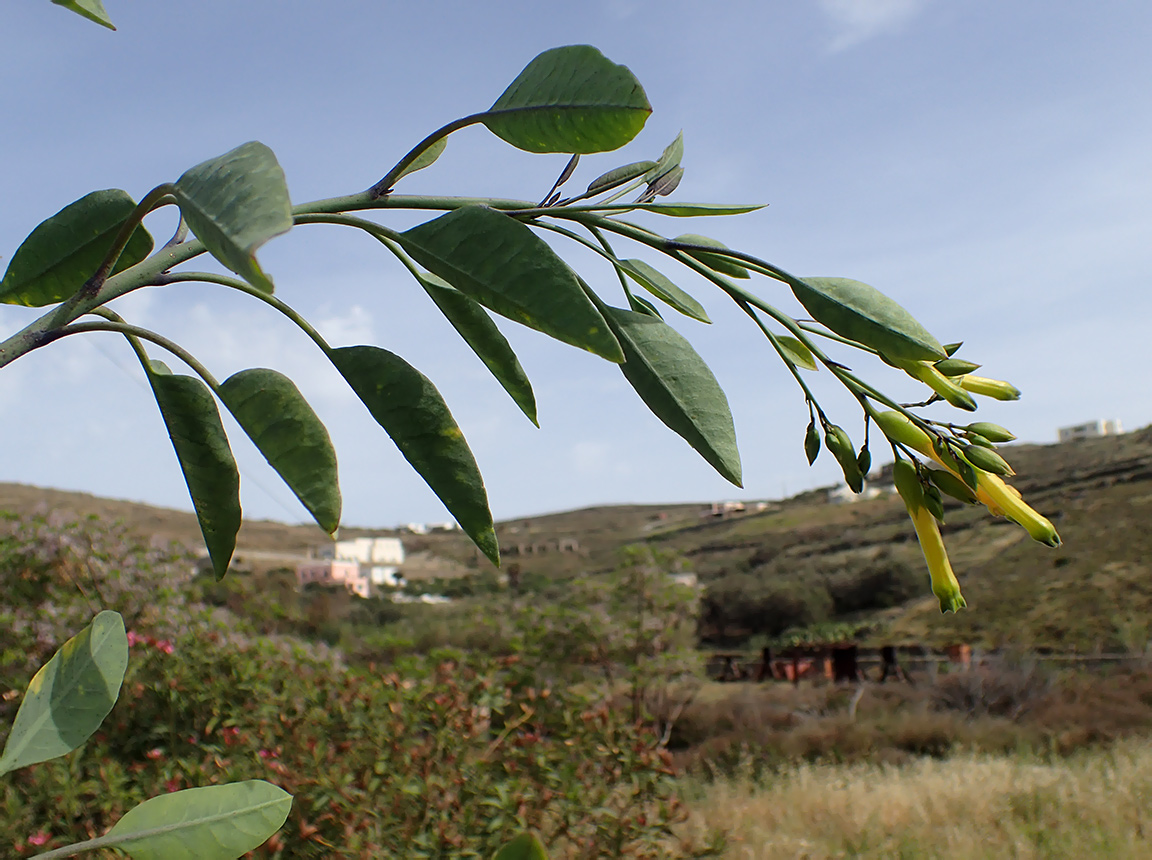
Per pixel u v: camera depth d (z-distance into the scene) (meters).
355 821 3.35
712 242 0.73
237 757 3.83
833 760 8.62
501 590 37.66
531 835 0.54
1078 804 6.39
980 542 32.81
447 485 0.61
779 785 7.55
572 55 0.60
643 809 4.02
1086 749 8.80
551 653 9.18
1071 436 65.00
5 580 5.37
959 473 0.76
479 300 0.57
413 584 50.44
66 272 0.68
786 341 0.85
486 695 4.43
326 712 4.27
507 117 0.62
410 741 4.04
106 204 0.67
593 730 4.24
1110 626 19.14
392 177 0.66
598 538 79.81
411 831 3.41
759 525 61.88
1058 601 22.06
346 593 36.47
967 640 21.97
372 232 0.61
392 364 0.61
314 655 5.75
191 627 5.09
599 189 0.79
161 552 5.95
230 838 0.56
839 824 6.35
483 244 0.57
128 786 3.90
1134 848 5.37
